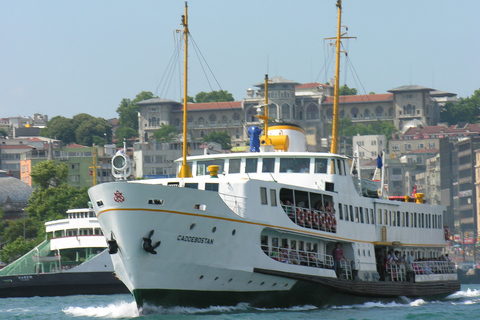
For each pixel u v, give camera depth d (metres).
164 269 120.38
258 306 132.25
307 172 142.88
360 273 148.50
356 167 159.00
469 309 148.25
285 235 134.38
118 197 117.38
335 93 189.75
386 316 133.25
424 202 183.12
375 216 156.00
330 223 139.00
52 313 151.25
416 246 172.25
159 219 117.69
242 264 125.50
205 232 121.06
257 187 127.81
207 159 146.62
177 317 121.19
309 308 139.00
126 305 152.12
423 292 167.75
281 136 155.38
